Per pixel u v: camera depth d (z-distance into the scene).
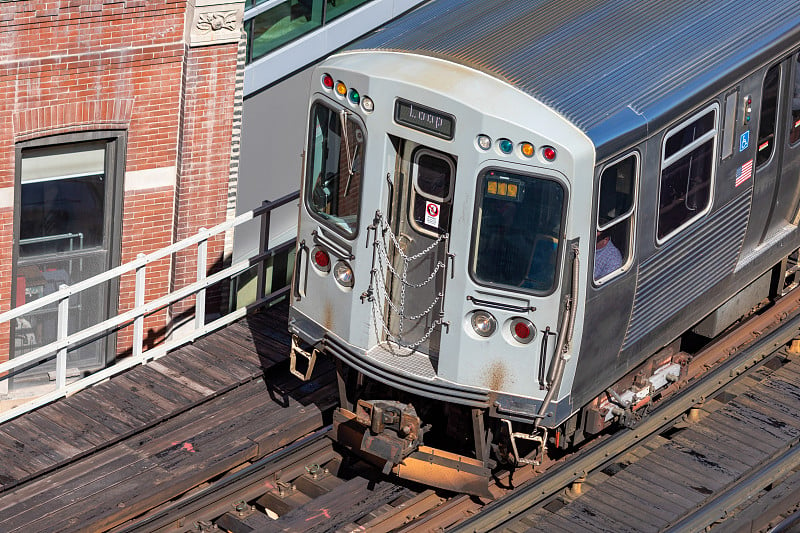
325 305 44.62
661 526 45.59
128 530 42.59
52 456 45.28
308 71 62.94
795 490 48.41
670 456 49.53
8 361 48.34
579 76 41.69
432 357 43.31
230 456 46.47
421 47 42.94
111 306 54.78
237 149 55.06
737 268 50.16
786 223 53.50
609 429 50.25
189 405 48.72
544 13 45.25
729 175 47.22
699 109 44.12
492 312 41.12
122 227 53.75
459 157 40.06
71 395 48.97
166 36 51.66
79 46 49.97
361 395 46.41
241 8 52.31
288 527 43.72
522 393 41.69
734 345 54.09
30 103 49.84
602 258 41.69
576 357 41.56
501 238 40.47
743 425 51.66
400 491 45.94
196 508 44.00
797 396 53.72
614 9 46.06
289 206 64.81
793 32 48.38
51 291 53.50
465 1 47.22
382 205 42.16
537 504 45.75
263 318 54.28
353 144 42.69
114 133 52.25
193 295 55.75
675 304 46.59
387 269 43.06
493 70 41.16
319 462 47.28
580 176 39.25
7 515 42.78
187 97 52.75
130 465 45.66
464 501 44.84
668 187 43.88
